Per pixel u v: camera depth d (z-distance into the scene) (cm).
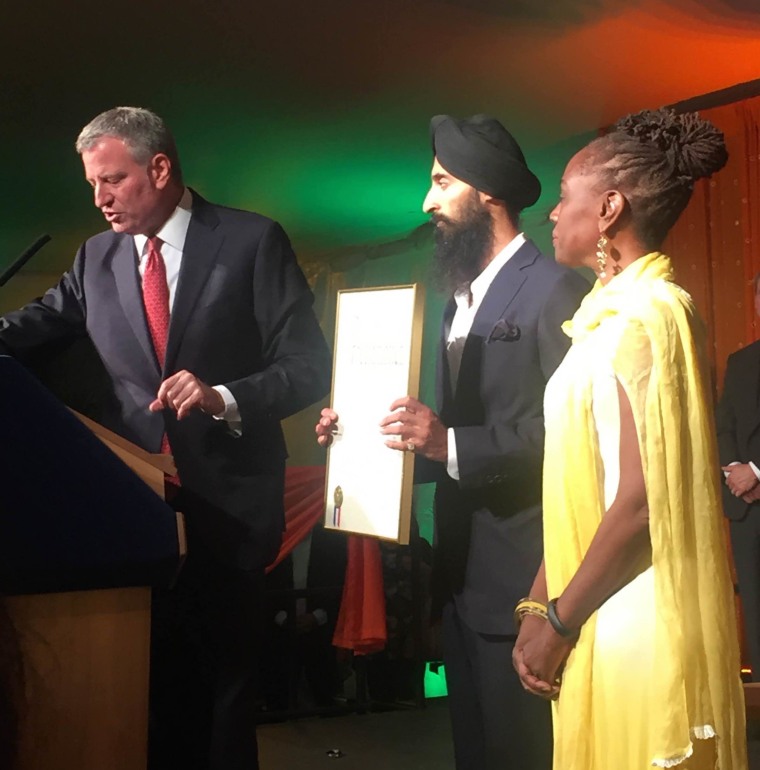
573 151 558
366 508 171
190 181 627
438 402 187
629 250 130
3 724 111
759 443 343
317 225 749
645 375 116
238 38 406
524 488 171
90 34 404
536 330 170
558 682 126
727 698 113
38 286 906
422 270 725
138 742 115
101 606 115
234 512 176
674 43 406
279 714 380
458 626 179
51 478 112
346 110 494
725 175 464
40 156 573
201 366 178
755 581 342
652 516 113
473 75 445
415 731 364
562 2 368
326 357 185
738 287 457
